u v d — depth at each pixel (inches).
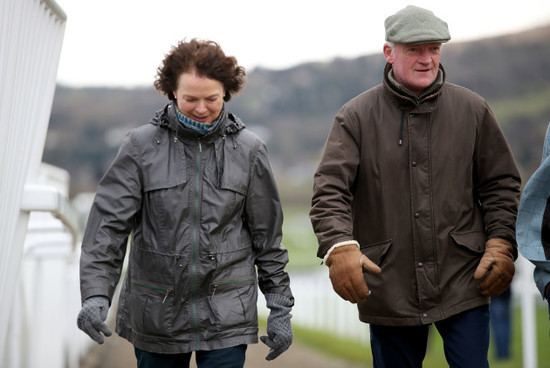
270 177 239.3
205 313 230.4
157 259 229.3
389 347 263.3
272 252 240.7
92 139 5506.9
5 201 221.9
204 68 222.2
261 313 1019.9
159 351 231.3
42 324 417.1
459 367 253.1
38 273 376.2
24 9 215.9
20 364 361.7
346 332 732.7
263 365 575.5
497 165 258.2
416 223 253.3
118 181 231.1
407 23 245.9
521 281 450.0
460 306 251.6
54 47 259.1
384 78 258.4
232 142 235.1
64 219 270.1
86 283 225.5
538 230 228.8
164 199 229.5
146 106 5679.1
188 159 231.6
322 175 257.9
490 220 256.4
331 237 249.8
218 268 230.4
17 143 226.4
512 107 4758.9
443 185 254.2
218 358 231.1
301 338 745.0
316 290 840.3
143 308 230.5
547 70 5000.0
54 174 454.3
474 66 5132.9
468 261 255.0
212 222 230.4
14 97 220.1
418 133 254.4
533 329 446.6
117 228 229.9
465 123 256.2
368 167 258.2
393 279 255.6
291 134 5728.3
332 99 5772.6
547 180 225.8
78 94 5767.7
